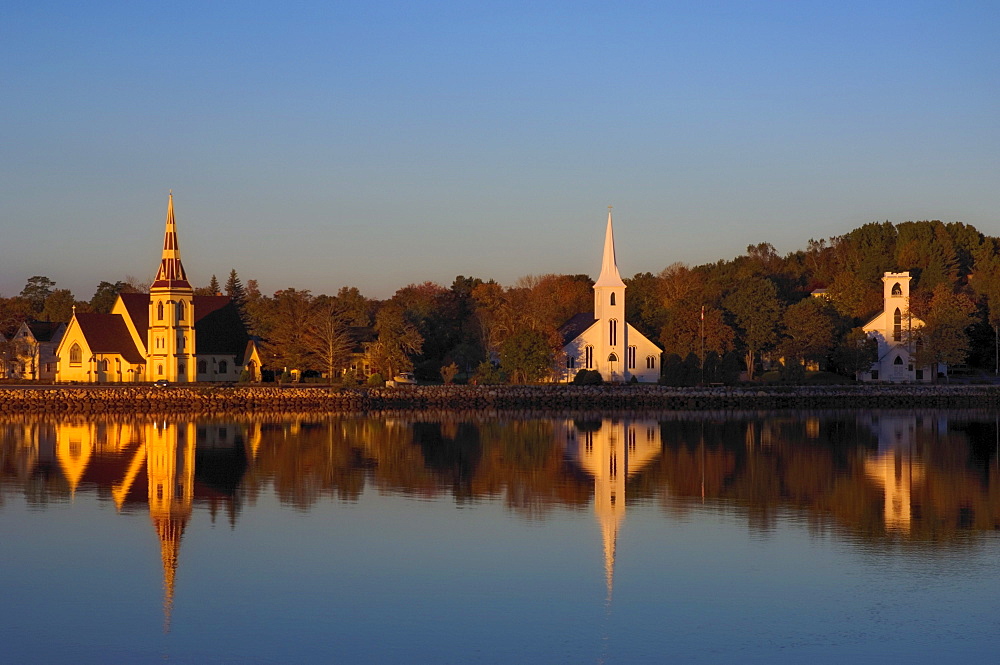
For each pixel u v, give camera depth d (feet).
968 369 606.55
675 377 527.81
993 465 270.05
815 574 157.79
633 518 197.36
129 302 589.32
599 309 570.05
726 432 366.02
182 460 279.08
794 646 129.08
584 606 143.54
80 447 311.27
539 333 545.03
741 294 573.74
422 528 188.55
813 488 231.30
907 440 336.49
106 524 192.75
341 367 565.94
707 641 130.82
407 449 306.14
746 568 161.27
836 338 574.56
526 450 304.09
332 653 127.03
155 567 162.81
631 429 379.14
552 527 189.37
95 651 127.95
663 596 147.74
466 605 144.15
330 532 185.68
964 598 146.41
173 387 511.40
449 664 123.85
